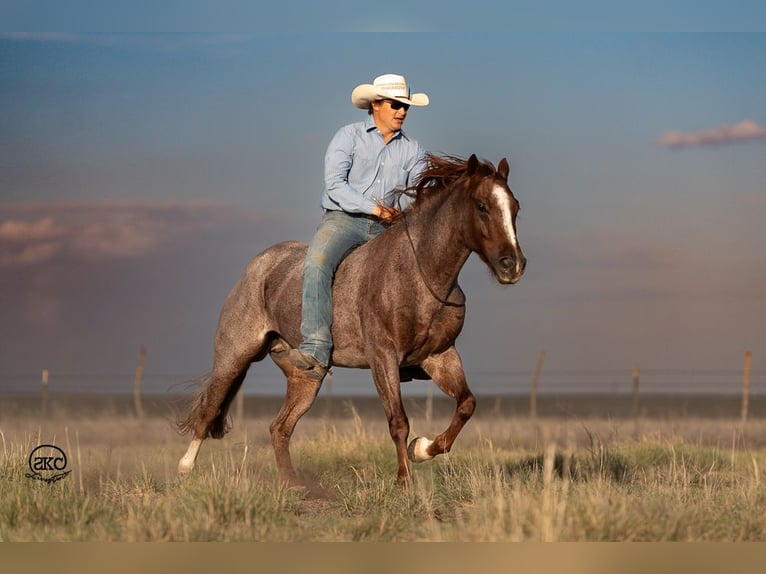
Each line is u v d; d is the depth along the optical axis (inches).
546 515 347.9
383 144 491.5
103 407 2122.3
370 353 451.2
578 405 2743.6
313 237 483.8
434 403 2468.0
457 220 430.9
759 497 416.5
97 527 373.1
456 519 401.1
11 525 387.2
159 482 501.4
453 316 448.8
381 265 456.1
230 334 538.0
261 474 540.1
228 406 553.3
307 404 527.2
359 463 592.7
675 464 559.2
